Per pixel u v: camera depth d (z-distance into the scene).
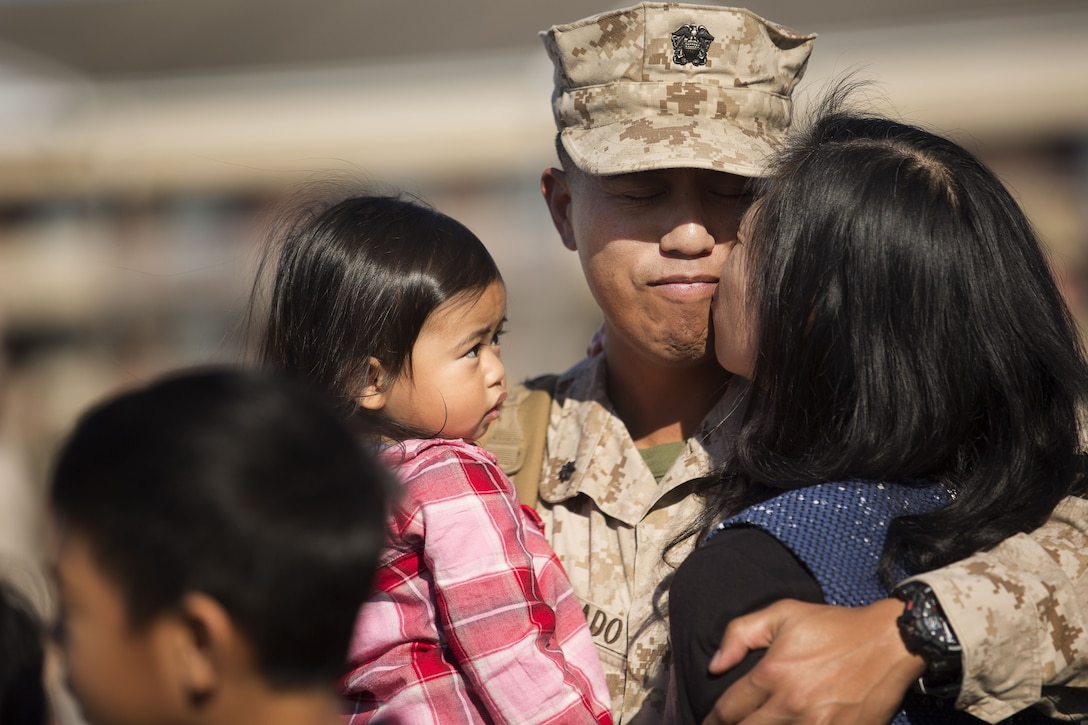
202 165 15.68
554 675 3.99
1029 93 13.97
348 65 16.20
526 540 4.45
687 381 5.19
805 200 3.87
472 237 4.70
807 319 3.81
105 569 2.59
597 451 5.13
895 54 14.46
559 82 5.36
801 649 3.24
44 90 16.55
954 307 3.70
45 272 16.30
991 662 3.22
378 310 4.39
